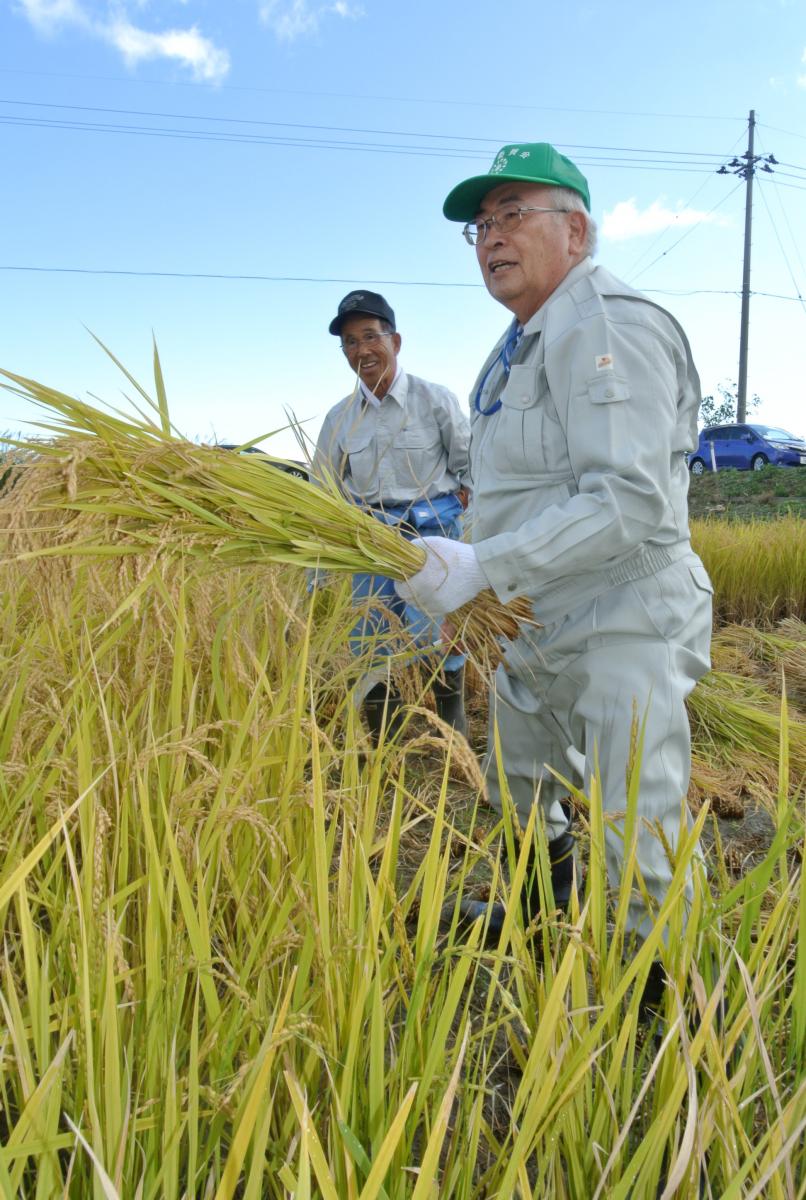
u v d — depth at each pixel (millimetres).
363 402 3805
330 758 1836
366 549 1935
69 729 1722
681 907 1472
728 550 8562
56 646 1890
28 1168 1264
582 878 2809
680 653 2105
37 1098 1065
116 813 1577
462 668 3654
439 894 1366
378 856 2389
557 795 2580
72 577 1716
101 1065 1225
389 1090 1323
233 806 1500
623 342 1954
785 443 28344
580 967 1329
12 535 1582
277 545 1868
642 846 2012
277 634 2287
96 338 1752
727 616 8305
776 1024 1487
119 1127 1131
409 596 2029
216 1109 1166
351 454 3822
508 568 1954
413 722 3816
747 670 6113
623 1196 1177
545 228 2139
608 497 1910
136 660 1883
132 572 1700
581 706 2150
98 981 1257
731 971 1568
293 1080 1023
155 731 1896
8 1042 1254
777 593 8328
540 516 1978
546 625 2168
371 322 3662
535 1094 1163
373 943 1276
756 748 4645
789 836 1605
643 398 1948
